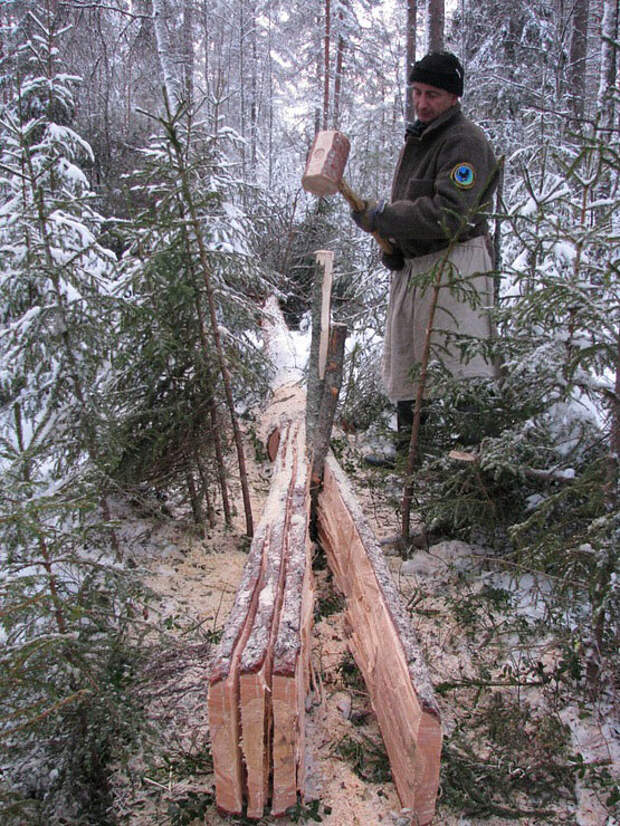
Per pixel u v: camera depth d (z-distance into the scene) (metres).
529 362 2.21
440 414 2.81
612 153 1.96
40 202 2.32
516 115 6.67
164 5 10.18
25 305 2.51
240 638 1.58
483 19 7.77
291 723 1.47
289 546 2.01
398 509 3.06
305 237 7.53
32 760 1.59
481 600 2.45
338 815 1.58
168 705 1.93
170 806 1.59
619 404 1.92
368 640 1.91
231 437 3.75
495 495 2.68
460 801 1.65
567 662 1.98
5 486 1.57
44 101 5.34
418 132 2.96
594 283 2.14
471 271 2.79
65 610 1.55
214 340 2.88
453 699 2.00
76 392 2.42
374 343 4.41
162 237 2.80
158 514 2.98
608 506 1.89
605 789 1.69
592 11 9.55
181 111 2.71
